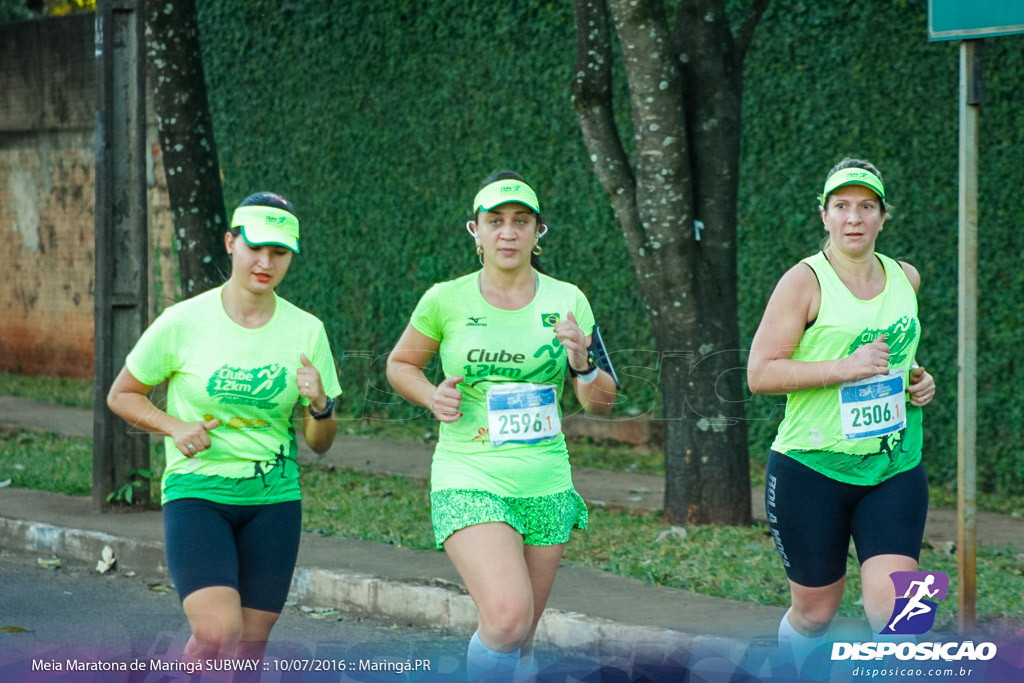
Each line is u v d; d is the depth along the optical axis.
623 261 28.78
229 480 10.74
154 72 24.86
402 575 17.02
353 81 33.50
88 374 41.34
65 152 41.28
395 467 27.02
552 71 29.33
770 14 25.95
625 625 14.46
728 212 20.00
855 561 17.67
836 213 11.16
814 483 11.24
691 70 19.75
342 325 34.53
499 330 11.15
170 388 10.95
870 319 11.09
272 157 35.84
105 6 21.73
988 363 23.55
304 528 20.52
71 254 41.53
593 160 20.09
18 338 44.03
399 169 32.69
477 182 31.11
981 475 23.86
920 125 23.92
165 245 37.47
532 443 11.05
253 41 35.78
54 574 19.11
